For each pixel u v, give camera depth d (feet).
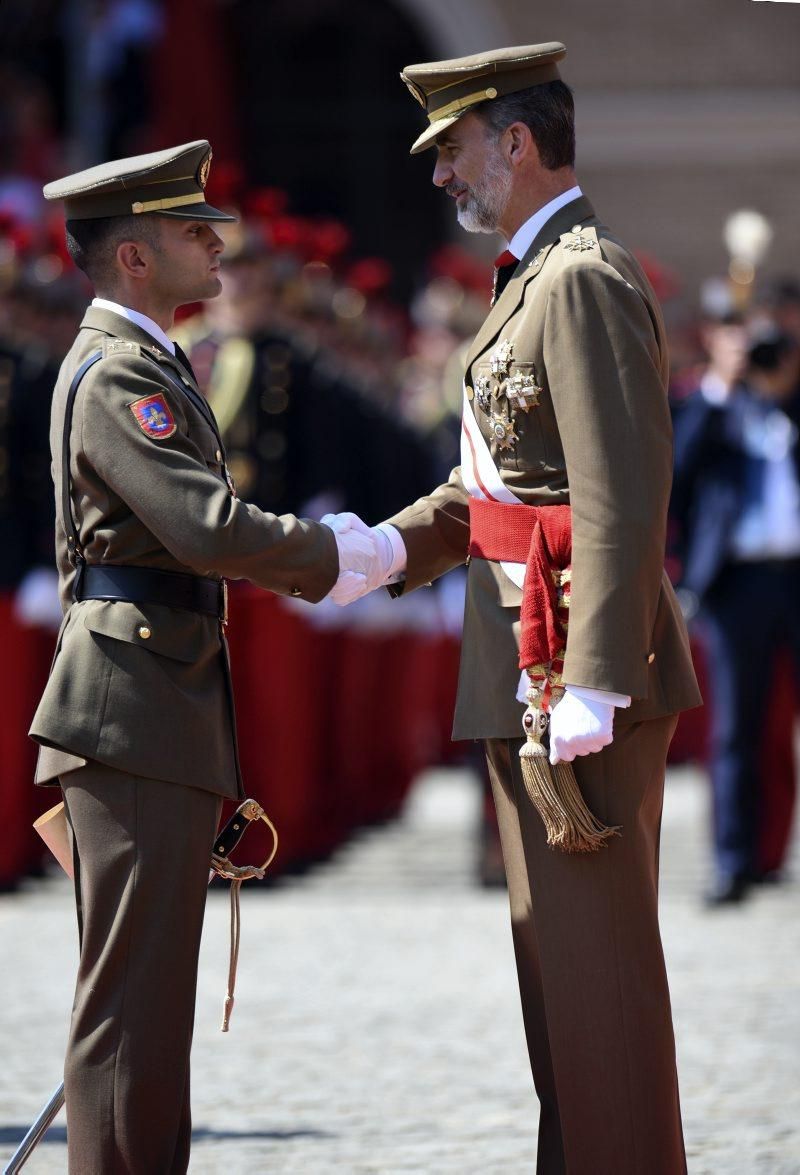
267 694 108.37
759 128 228.43
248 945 91.50
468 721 50.52
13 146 169.07
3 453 105.60
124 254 50.93
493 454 50.42
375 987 82.28
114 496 49.60
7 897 105.91
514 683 49.55
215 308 105.70
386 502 113.91
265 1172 57.26
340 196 234.38
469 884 111.34
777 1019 76.18
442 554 54.85
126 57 185.26
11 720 107.14
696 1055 70.85
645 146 229.66
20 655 106.73
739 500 105.09
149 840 48.98
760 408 105.91
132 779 49.08
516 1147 59.88
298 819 112.57
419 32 232.53
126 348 50.01
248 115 233.35
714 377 107.14
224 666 51.13
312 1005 79.05
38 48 192.75
